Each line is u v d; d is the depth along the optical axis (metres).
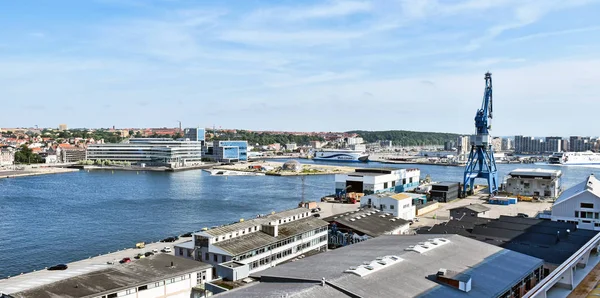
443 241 72.56
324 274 55.56
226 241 93.75
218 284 62.16
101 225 156.50
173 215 176.00
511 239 95.00
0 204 197.88
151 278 71.94
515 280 60.09
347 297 48.47
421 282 54.47
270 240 97.94
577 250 85.56
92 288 66.12
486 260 66.44
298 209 123.81
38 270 107.69
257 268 93.69
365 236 110.44
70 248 127.50
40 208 188.50
